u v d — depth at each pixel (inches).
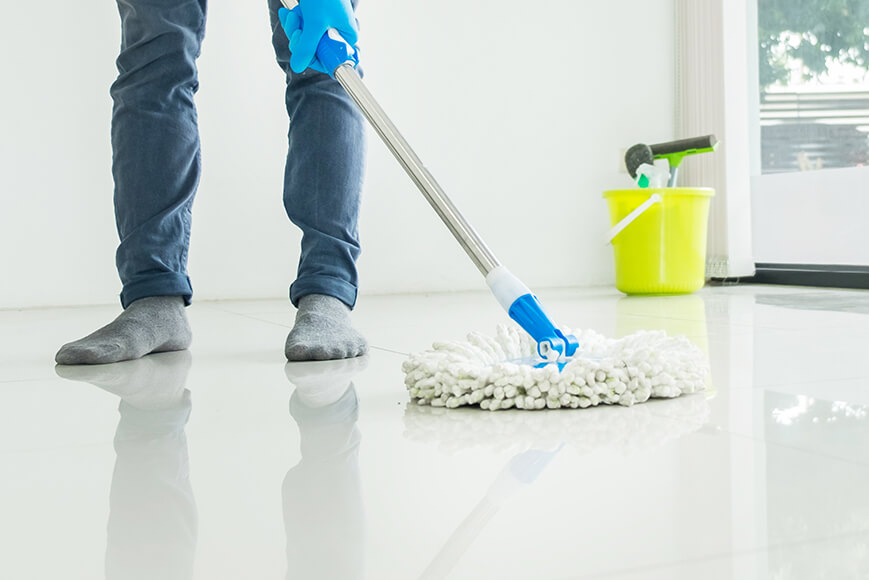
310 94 54.2
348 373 44.7
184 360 51.2
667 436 28.4
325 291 53.7
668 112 132.6
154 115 53.3
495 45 123.7
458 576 16.5
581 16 128.5
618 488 22.3
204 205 108.7
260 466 25.5
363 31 116.7
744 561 16.8
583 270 129.8
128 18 53.0
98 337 51.4
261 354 53.6
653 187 112.1
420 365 35.9
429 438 29.0
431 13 120.0
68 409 35.8
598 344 41.0
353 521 20.0
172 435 30.2
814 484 22.2
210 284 109.2
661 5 132.1
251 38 109.8
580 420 31.5
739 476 23.2
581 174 129.2
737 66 119.6
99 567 17.3
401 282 118.7
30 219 101.0
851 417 31.0
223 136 109.1
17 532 19.7
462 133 122.3
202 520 20.3
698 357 37.7
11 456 27.4
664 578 16.1
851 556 16.9
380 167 117.3
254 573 16.8
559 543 18.2
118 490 23.2
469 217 123.0
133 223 54.1
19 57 100.0
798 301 90.0
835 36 109.0
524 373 34.2
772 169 120.2
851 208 108.0
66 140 102.0
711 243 122.4
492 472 24.3
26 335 69.4
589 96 129.3
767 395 35.8
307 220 54.5
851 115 107.3
